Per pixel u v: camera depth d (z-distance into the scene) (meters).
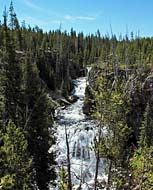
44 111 32.66
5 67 32.34
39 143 31.20
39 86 36.38
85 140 47.19
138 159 18.38
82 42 138.00
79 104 73.12
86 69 92.25
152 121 49.00
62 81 81.31
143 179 17.72
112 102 19.56
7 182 18.61
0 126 27.73
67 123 54.38
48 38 123.06
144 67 68.75
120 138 19.81
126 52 72.31
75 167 39.69
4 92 31.81
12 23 51.88
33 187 29.78
